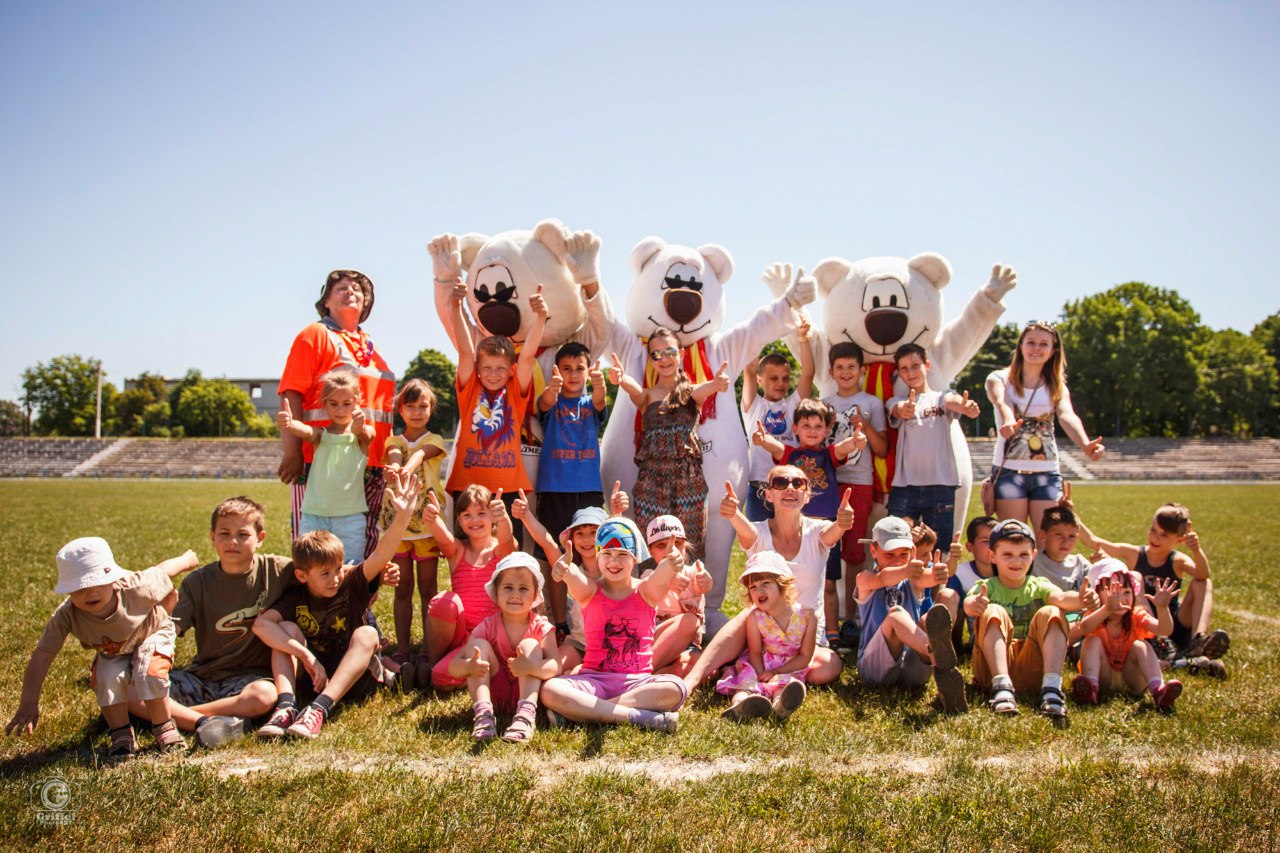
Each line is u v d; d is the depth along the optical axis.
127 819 3.80
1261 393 66.62
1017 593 6.24
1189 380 63.25
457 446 7.12
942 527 7.55
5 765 4.56
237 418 85.50
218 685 5.43
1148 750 4.80
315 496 6.55
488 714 5.03
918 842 3.64
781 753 4.75
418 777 4.29
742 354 8.49
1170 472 52.03
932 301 8.39
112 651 4.77
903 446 7.60
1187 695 5.83
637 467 7.88
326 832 3.69
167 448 63.84
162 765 4.47
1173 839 3.65
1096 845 3.62
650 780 4.25
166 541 15.30
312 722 5.03
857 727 5.20
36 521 19.41
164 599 4.95
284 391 6.95
